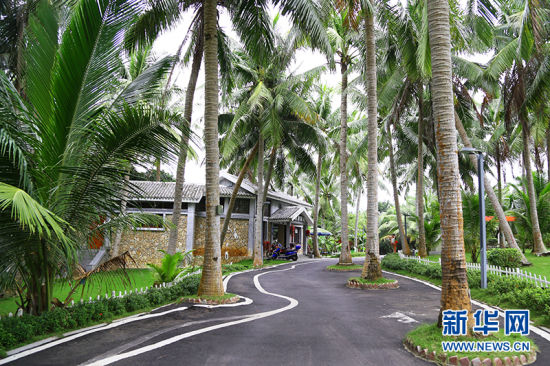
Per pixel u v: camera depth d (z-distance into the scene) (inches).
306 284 591.8
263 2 448.5
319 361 208.4
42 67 266.7
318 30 413.4
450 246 240.8
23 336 238.1
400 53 676.1
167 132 276.4
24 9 443.8
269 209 1278.3
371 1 565.6
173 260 454.0
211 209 417.4
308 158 1047.6
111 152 271.1
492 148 941.8
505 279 407.8
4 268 249.9
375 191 578.2
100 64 279.4
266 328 287.6
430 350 212.4
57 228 194.5
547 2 523.2
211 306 378.9
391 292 488.1
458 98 769.6
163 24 503.2
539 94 594.2
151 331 275.9
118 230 322.7
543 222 783.1
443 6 262.2
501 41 759.7
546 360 205.5
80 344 239.8
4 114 230.4
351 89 870.4
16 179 241.3
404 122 1037.8
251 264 994.7
